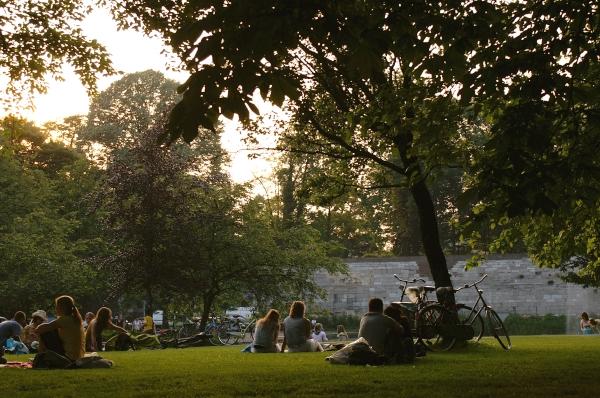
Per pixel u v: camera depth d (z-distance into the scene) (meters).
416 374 10.45
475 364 12.39
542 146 7.94
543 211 7.66
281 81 5.07
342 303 52.97
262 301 38.47
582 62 8.42
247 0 4.96
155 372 11.23
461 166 12.14
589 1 8.38
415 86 12.70
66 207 54.44
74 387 9.10
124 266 33.12
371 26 5.27
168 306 38.84
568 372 10.55
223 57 4.97
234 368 11.95
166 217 33.72
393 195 72.19
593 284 40.84
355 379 9.77
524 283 50.38
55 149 65.44
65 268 41.34
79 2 20.91
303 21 5.07
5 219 47.94
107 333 25.62
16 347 19.67
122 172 33.75
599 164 8.99
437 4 7.17
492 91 7.95
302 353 17.02
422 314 16.84
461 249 74.69
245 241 36.28
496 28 7.93
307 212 70.00
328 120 21.03
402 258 52.81
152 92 69.06
